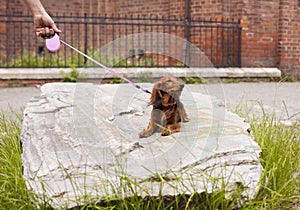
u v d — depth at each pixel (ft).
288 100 26.21
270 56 39.34
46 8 48.39
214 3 38.06
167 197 8.11
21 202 8.29
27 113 14.40
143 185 8.39
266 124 14.61
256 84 35.70
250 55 38.45
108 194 8.04
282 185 9.51
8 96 28.32
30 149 10.78
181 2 40.88
